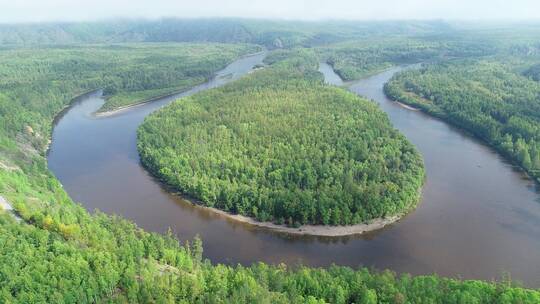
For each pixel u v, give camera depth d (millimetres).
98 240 163500
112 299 139500
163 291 141375
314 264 186250
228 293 142875
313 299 136250
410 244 198375
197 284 143875
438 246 196875
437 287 144750
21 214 173125
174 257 163750
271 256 191750
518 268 182000
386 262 186875
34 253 147000
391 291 141500
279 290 146250
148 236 175500
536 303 134375
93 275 142875
